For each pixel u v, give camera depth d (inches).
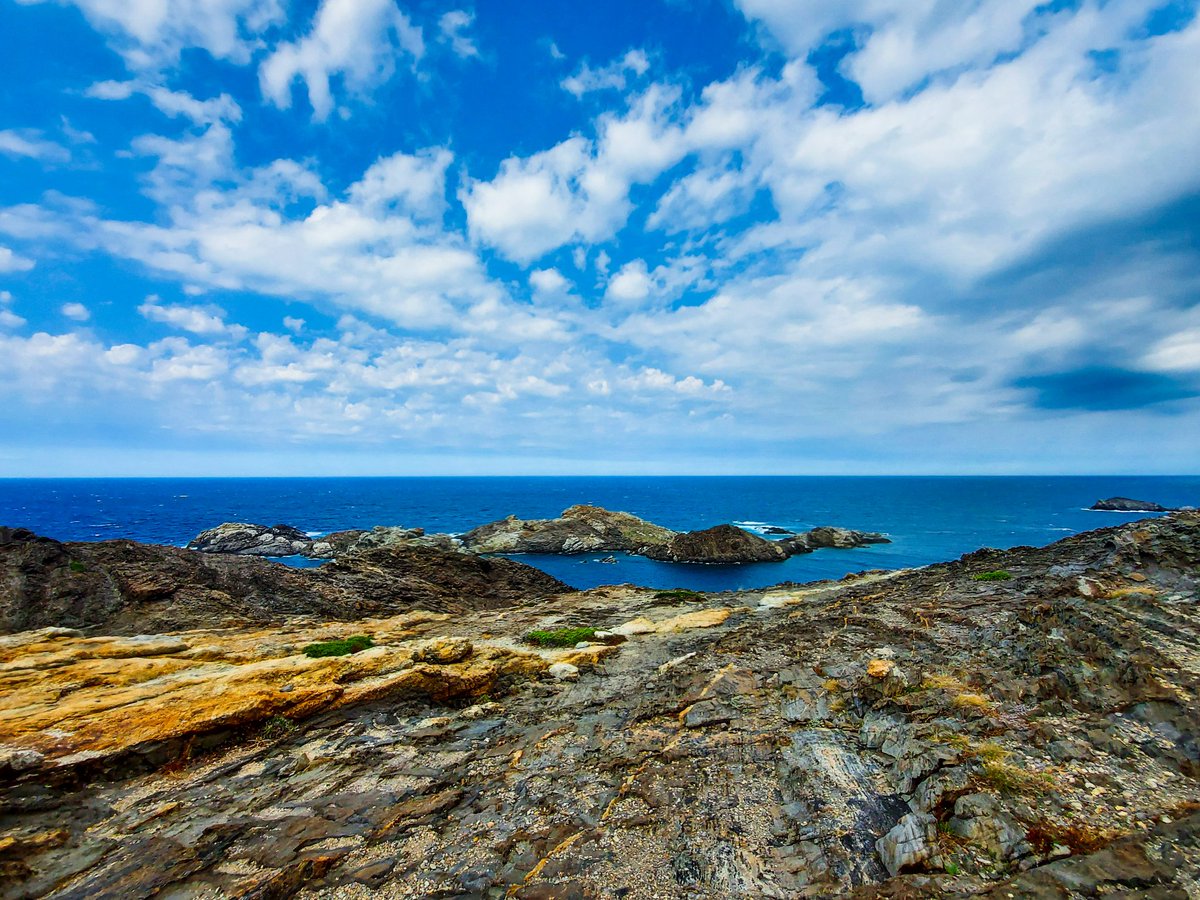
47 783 401.7
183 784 435.8
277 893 306.2
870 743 423.5
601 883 301.3
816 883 289.6
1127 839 280.8
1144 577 731.4
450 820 379.9
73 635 799.7
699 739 472.4
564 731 529.0
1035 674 485.7
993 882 264.8
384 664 653.3
